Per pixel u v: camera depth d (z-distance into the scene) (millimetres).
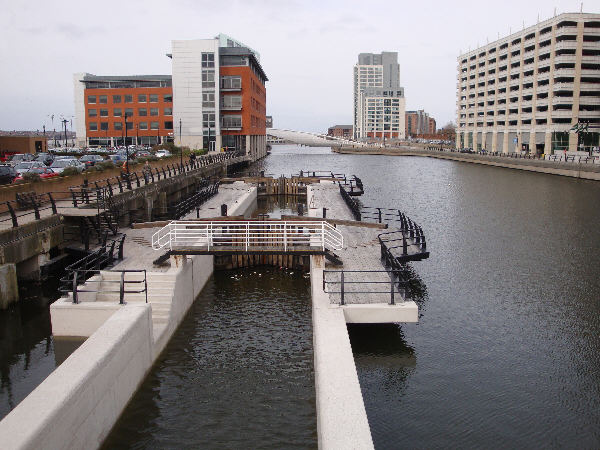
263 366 16531
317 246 20906
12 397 14258
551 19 109000
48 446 9711
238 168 93188
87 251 24484
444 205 50500
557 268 27516
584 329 19438
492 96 139875
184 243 23250
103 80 112812
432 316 20656
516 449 12344
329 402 10859
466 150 139375
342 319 15234
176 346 17828
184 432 13062
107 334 13625
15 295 20656
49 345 17406
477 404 14203
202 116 97125
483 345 17953
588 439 12742
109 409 12727
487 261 29047
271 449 12477
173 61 96062
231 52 98625
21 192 28250
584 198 54125
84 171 39219
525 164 91750
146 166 46812
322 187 56062
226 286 24672
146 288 17109
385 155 168375
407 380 15422
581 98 105438
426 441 12578
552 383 15398
